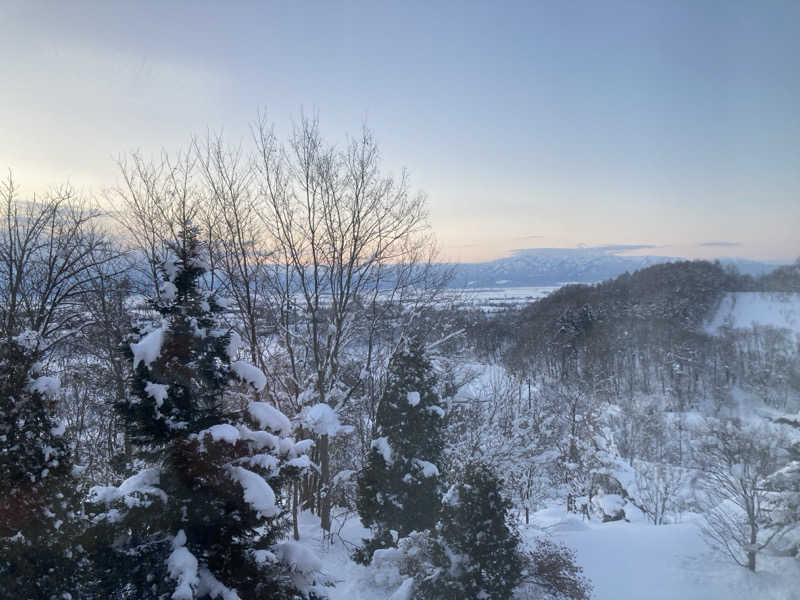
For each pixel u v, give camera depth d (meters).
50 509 8.12
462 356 22.52
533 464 25.25
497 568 11.69
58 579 7.91
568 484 34.75
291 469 8.93
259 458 8.46
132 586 7.60
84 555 8.04
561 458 33.41
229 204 18.38
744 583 14.47
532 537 18.08
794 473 15.24
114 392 18.33
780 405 15.73
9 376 8.08
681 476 25.95
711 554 16.45
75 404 20.50
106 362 19.08
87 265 18.23
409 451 16.14
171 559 7.23
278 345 20.86
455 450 20.00
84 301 18.61
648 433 29.28
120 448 17.61
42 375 8.98
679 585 14.62
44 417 8.34
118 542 7.70
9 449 7.77
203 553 7.97
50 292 17.80
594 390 35.56
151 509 7.65
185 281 8.57
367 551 16.53
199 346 8.43
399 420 16.23
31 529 7.88
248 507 8.02
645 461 29.97
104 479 15.77
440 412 16.33
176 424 8.09
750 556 15.32
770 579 14.47
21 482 7.81
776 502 15.42
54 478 8.18
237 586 7.90
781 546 15.18
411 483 15.83
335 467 22.20
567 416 36.25
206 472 8.05
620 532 19.06
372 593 14.52
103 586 7.48
